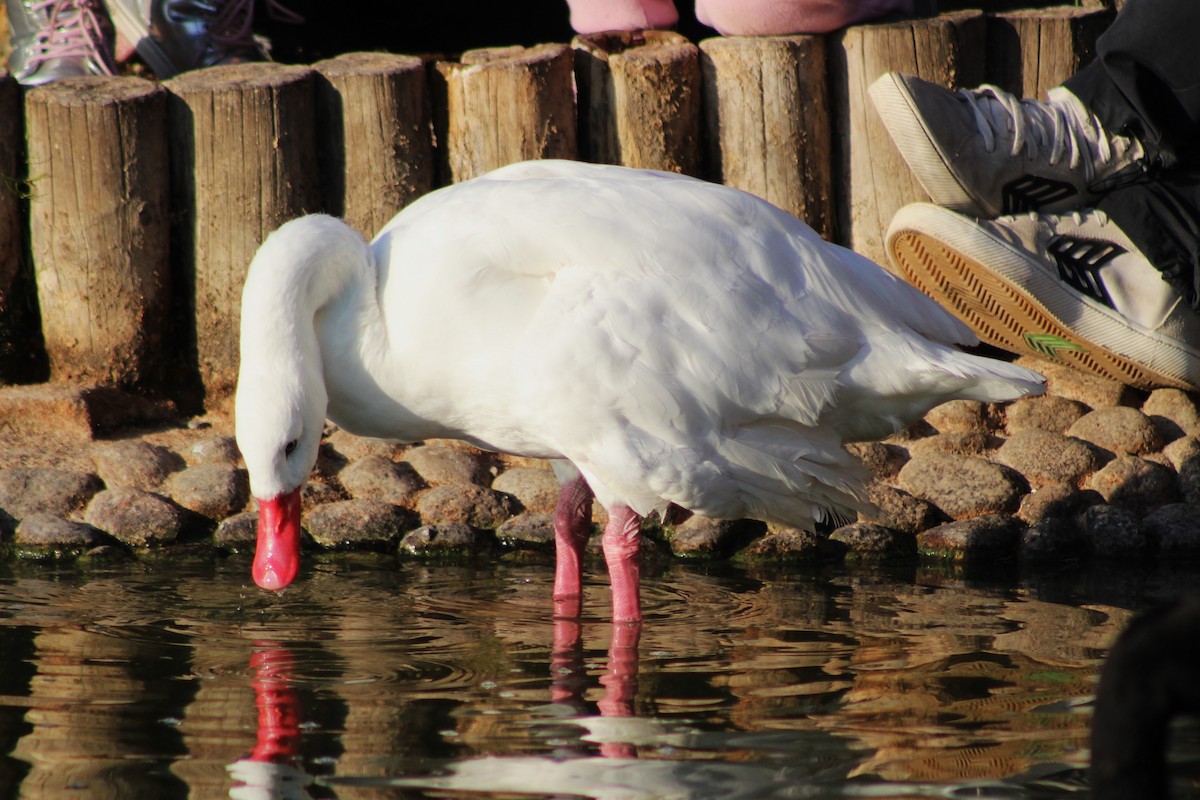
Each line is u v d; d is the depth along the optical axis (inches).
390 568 339.9
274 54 581.9
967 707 225.8
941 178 389.4
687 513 314.3
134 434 408.2
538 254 277.7
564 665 254.1
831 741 208.7
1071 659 255.0
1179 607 136.2
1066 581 324.5
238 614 292.8
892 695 232.7
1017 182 394.3
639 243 278.2
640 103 426.9
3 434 393.1
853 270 294.4
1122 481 372.2
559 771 196.4
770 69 428.5
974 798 186.9
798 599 307.4
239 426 276.2
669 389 274.7
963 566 342.6
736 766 198.5
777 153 432.5
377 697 233.1
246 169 412.5
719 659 257.8
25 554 348.2
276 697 232.8
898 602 303.6
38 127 408.8
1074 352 406.6
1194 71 382.6
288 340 273.9
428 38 618.8
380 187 420.5
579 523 311.3
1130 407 403.2
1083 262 394.9
